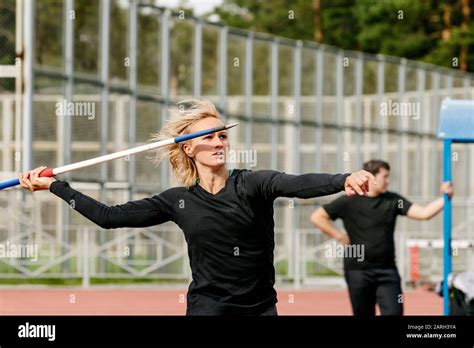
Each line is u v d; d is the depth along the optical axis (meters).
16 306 27.11
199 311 10.74
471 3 66.38
